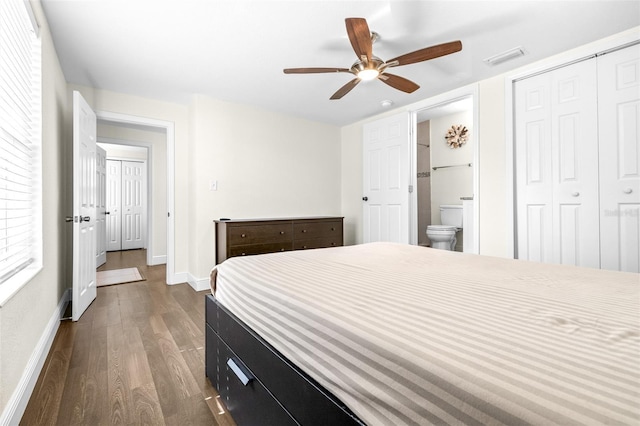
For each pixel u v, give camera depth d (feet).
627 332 2.17
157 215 16.35
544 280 3.77
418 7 6.31
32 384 4.96
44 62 6.38
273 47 7.86
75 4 6.12
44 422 4.26
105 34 7.19
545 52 8.18
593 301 2.91
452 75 9.55
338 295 3.22
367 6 6.27
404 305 2.84
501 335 2.14
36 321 5.60
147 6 6.22
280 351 3.31
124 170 21.89
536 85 8.80
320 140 14.89
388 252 6.09
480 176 10.00
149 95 11.26
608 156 7.62
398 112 12.75
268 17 6.62
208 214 11.57
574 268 4.55
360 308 2.82
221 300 5.03
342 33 7.24
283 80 9.91
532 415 1.45
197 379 5.39
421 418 1.88
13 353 4.33
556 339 2.06
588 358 1.79
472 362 1.85
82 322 8.00
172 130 12.11
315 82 10.10
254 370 3.73
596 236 7.82
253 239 11.18
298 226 12.30
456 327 2.31
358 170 14.74
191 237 11.91
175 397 4.87
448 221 16.03
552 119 8.51
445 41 7.61
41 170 6.08
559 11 6.46
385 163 13.10
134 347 6.57
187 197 12.50
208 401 4.79
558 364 1.74
